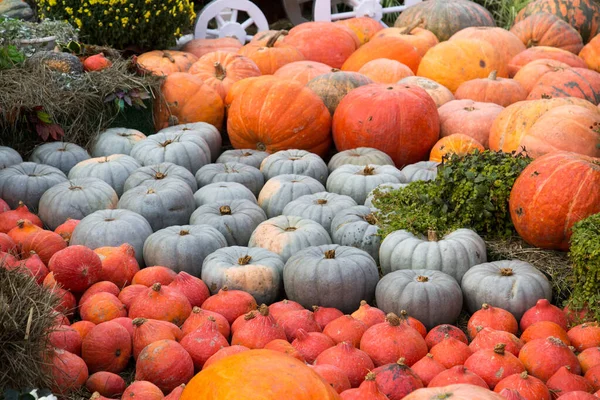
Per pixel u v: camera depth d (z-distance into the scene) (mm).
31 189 5742
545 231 4688
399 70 8328
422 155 6902
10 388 3088
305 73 8109
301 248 4883
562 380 3328
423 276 4340
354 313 4125
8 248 4555
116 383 3480
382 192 5508
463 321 4473
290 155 6457
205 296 4371
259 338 3746
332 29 9555
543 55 8789
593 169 4594
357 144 6848
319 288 4391
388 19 12016
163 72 7863
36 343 3170
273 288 4555
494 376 3383
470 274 4488
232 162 6426
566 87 7754
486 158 5281
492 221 5066
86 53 7645
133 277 4523
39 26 7660
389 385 3227
